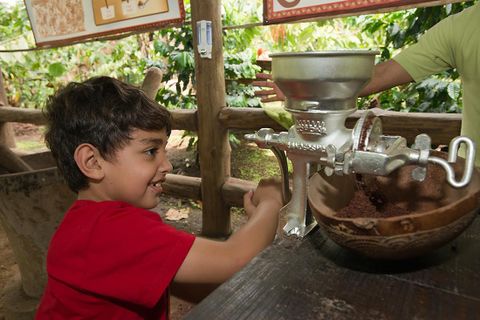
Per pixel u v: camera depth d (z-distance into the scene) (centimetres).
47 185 158
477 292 60
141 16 234
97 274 69
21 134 517
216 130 224
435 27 126
